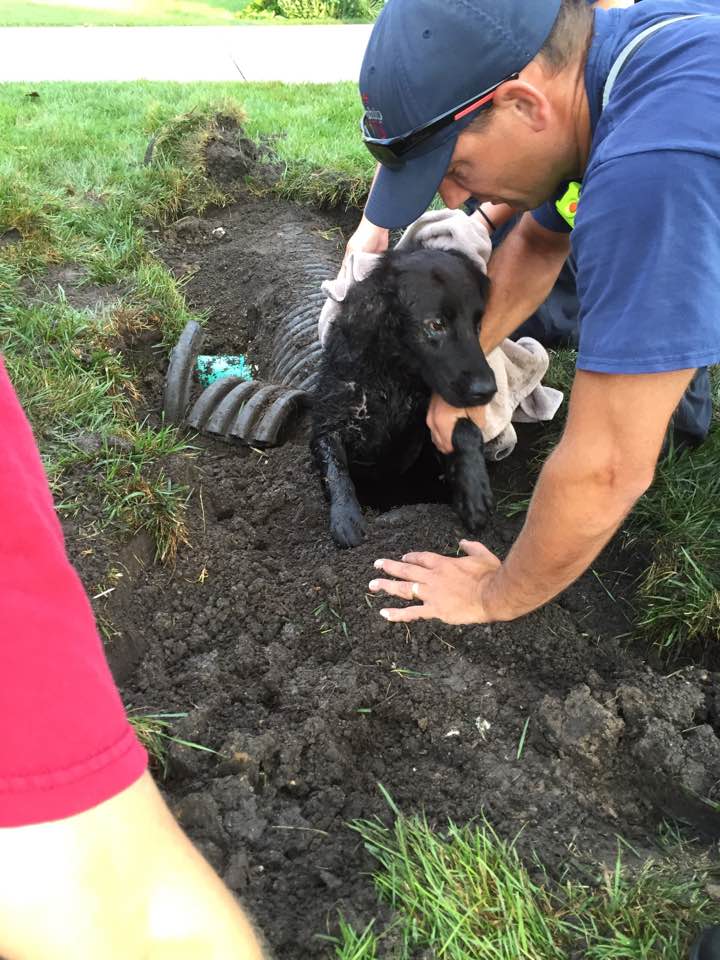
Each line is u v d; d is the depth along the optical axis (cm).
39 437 347
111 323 445
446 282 340
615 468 204
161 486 330
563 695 274
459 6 198
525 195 233
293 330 473
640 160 180
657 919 203
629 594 322
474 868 209
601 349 189
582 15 205
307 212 646
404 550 326
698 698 264
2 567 81
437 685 271
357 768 253
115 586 292
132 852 80
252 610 305
